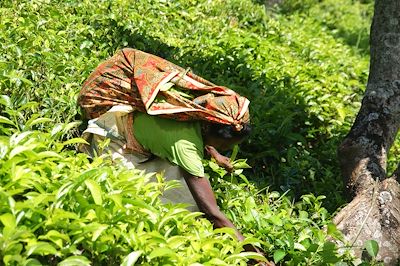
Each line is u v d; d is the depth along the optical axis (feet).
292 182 18.79
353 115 23.50
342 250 15.43
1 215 10.96
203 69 22.43
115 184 12.50
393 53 19.06
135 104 14.79
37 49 19.03
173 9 27.07
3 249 10.57
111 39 22.35
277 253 14.07
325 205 18.38
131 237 11.53
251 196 16.33
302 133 21.34
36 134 13.58
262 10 31.35
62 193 11.54
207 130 14.71
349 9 46.93
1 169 11.86
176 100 14.52
